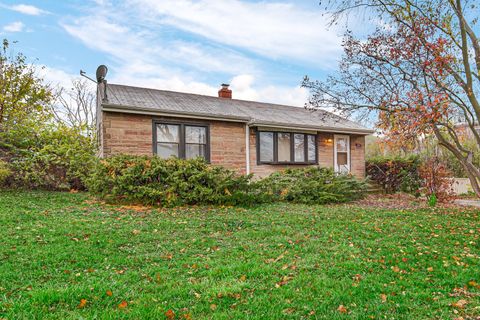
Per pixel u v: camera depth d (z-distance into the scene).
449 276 3.78
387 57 7.07
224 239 5.16
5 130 9.44
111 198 7.68
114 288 3.22
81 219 5.90
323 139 13.76
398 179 13.86
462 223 6.86
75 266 3.77
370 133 14.59
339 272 3.83
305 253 4.54
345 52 7.78
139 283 3.39
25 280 3.33
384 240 5.30
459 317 2.85
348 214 7.60
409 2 6.39
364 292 3.31
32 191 8.66
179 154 10.48
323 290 3.32
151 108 9.68
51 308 2.80
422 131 6.83
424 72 6.48
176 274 3.67
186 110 10.44
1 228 5.00
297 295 3.20
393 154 15.94
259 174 11.96
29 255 3.97
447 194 11.11
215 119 11.02
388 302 3.11
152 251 4.46
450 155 15.94
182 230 5.57
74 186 9.62
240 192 8.27
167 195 7.71
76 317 2.65
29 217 5.77
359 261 4.21
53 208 6.72
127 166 7.93
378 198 11.74
